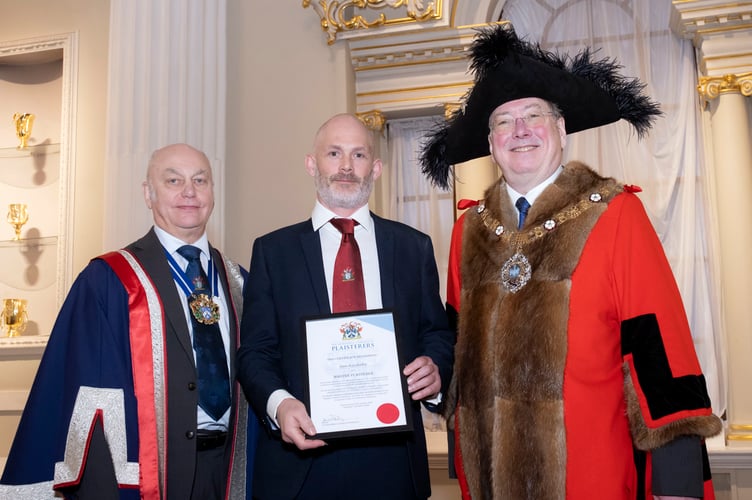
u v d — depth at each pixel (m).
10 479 2.33
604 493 1.93
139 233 4.07
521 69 2.21
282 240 2.38
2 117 5.16
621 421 2.01
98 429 2.34
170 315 2.50
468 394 2.15
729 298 4.10
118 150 4.18
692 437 1.90
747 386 4.01
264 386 2.13
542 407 2.00
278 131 4.64
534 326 2.05
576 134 4.59
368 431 1.99
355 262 2.31
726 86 4.21
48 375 2.41
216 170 4.23
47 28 5.07
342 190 2.34
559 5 4.80
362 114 4.64
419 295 2.35
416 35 4.52
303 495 2.13
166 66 4.22
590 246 2.09
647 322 2.00
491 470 2.04
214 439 2.48
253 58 4.75
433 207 4.72
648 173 4.48
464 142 2.45
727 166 4.19
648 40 4.61
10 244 4.99
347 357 2.05
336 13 4.57
